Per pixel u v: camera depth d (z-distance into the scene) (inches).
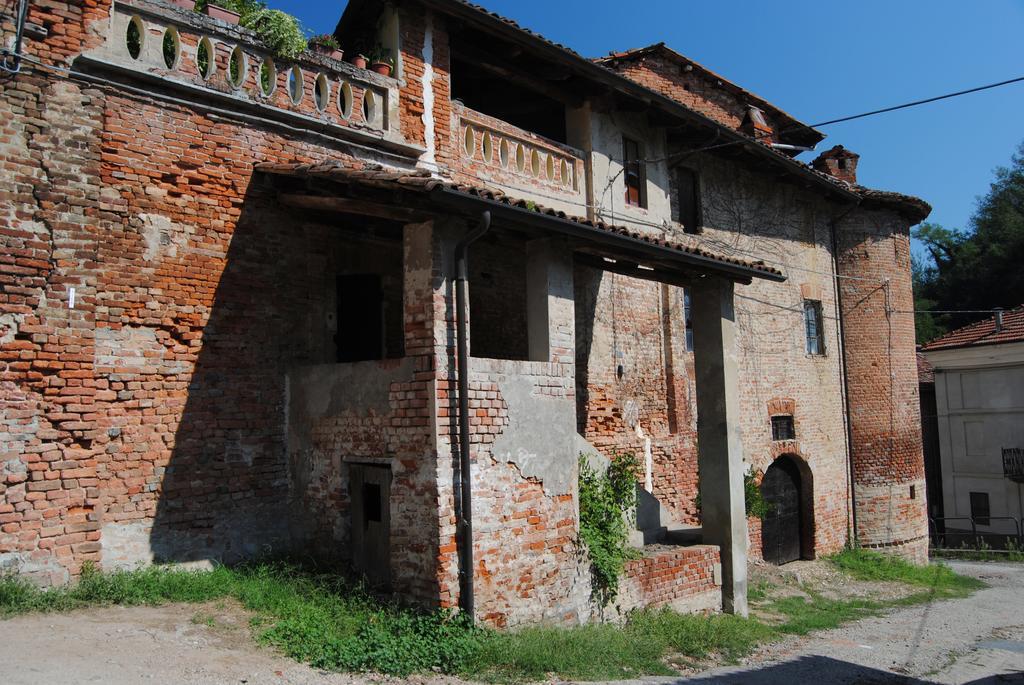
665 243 443.5
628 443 593.3
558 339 393.4
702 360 520.7
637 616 429.7
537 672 309.0
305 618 302.2
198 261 350.3
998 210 1770.4
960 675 404.2
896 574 751.1
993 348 1147.3
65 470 303.6
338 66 406.0
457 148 466.9
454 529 326.6
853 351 840.3
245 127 370.0
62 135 310.8
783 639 468.8
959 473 1191.6
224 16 377.1
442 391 329.1
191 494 341.4
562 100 561.9
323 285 402.9
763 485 710.5
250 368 367.6
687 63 784.3
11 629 257.4
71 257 310.7
